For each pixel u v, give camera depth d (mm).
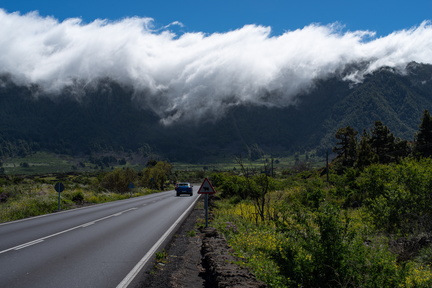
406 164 15961
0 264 8664
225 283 6609
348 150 74062
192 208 27297
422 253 9320
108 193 51594
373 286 6773
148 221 18453
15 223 17875
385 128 63500
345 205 21016
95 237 13000
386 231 12898
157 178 87625
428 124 57469
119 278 7484
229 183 41031
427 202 13469
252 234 12695
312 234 7617
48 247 10961
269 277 7164
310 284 6988
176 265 8820
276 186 43344
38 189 44062
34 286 6863
